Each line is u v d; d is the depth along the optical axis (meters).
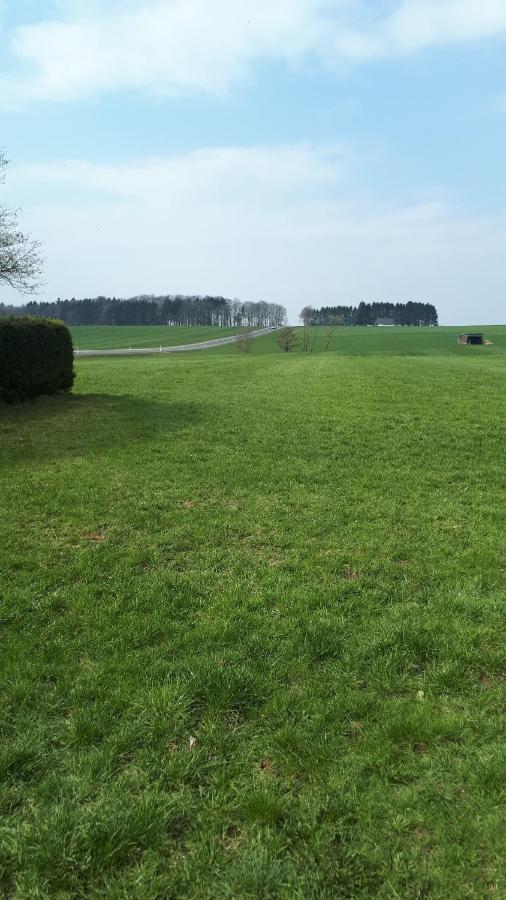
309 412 13.52
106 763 3.04
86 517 6.55
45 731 3.28
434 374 22.41
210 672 3.77
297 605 4.67
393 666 3.93
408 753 3.17
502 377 21.31
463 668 3.92
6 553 5.54
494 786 2.94
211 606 4.65
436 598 4.86
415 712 3.47
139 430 11.12
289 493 7.66
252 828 2.70
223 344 92.69
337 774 3.02
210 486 7.88
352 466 9.06
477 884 2.45
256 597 4.79
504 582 5.16
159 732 3.28
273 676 3.80
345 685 3.73
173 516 6.70
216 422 12.12
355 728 3.38
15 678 3.70
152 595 4.80
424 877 2.48
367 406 14.41
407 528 6.47
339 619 4.47
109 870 2.51
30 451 9.38
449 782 2.98
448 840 2.65
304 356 40.50
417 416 13.10
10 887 2.43
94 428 11.25
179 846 2.64
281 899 2.39
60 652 4.00
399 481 8.29
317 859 2.57
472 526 6.54
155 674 3.79
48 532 6.11
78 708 3.46
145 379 20.30
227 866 2.52
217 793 2.90
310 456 9.61
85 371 23.91
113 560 5.47
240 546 5.92
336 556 5.66
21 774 2.99
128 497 7.30
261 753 3.19
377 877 2.50
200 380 20.11
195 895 2.41
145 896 2.38
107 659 3.93
